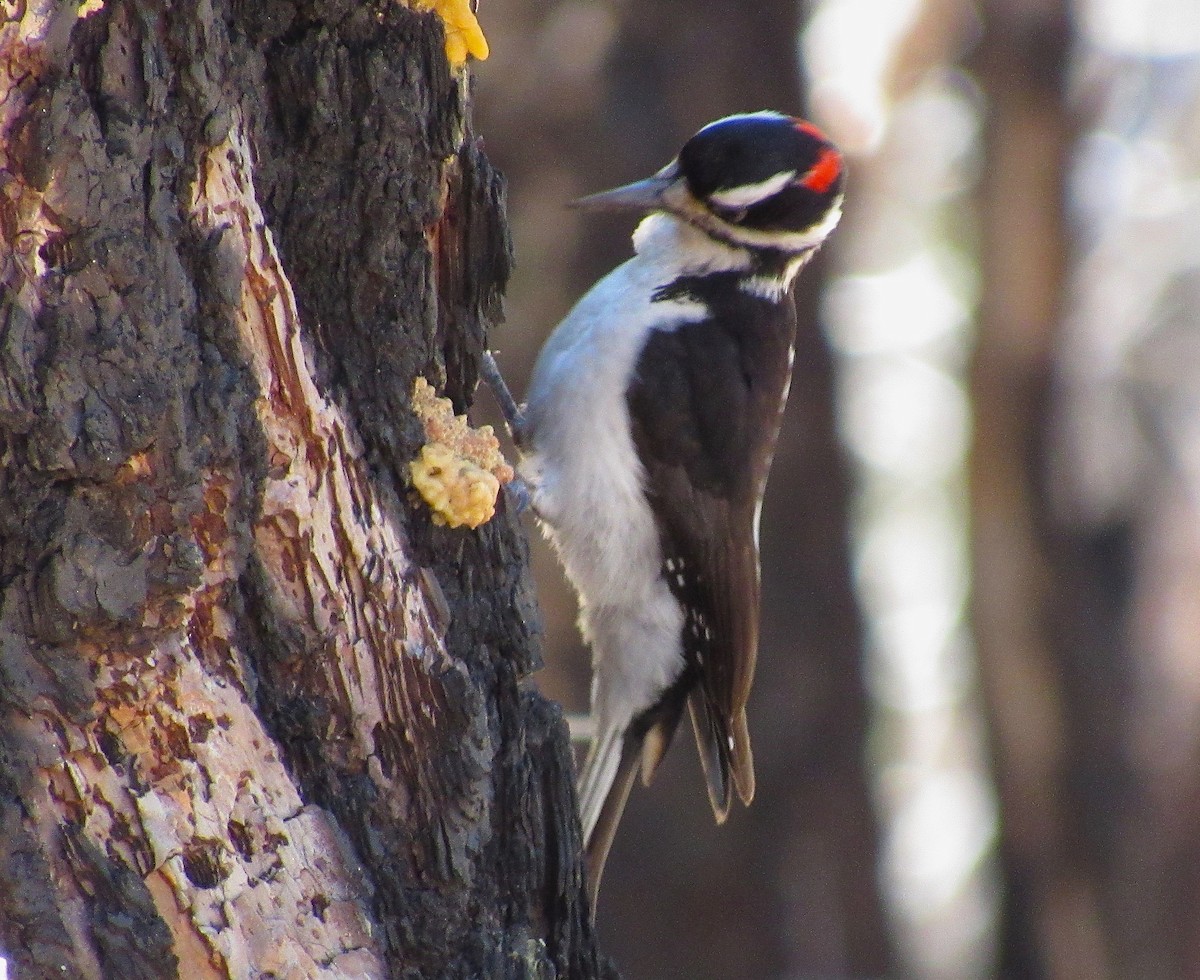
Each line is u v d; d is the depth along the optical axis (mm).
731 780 11141
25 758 6180
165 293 6359
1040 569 20031
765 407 10859
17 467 6133
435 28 7328
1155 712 20000
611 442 10438
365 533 7102
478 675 7688
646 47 14945
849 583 16859
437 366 7621
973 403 20078
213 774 6547
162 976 6352
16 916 6133
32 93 6062
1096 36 20938
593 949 8273
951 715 26984
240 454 6594
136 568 6297
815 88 18656
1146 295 22547
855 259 23047
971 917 25484
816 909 16453
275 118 7125
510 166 14789
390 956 7055
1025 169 19484
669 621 10836
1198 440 21047
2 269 6062
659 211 10594
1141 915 19875
